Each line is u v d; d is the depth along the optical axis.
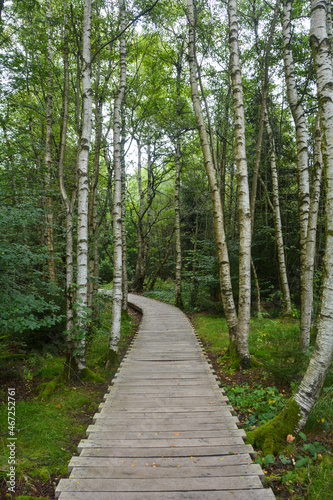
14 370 6.25
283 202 14.30
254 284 13.05
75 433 4.29
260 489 2.79
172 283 23.59
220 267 7.43
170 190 26.97
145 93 15.02
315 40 3.72
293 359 5.49
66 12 7.45
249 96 11.85
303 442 3.73
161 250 27.88
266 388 5.13
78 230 6.24
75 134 12.83
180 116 12.95
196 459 3.28
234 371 6.41
